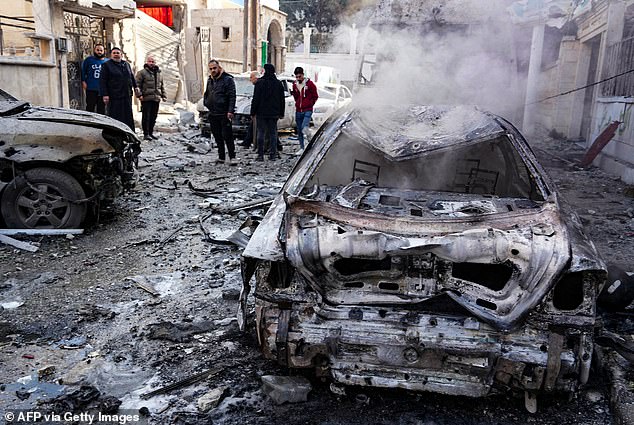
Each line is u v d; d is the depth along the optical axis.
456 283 2.55
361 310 2.59
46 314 3.73
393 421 2.63
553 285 2.39
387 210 2.95
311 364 2.68
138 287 4.20
